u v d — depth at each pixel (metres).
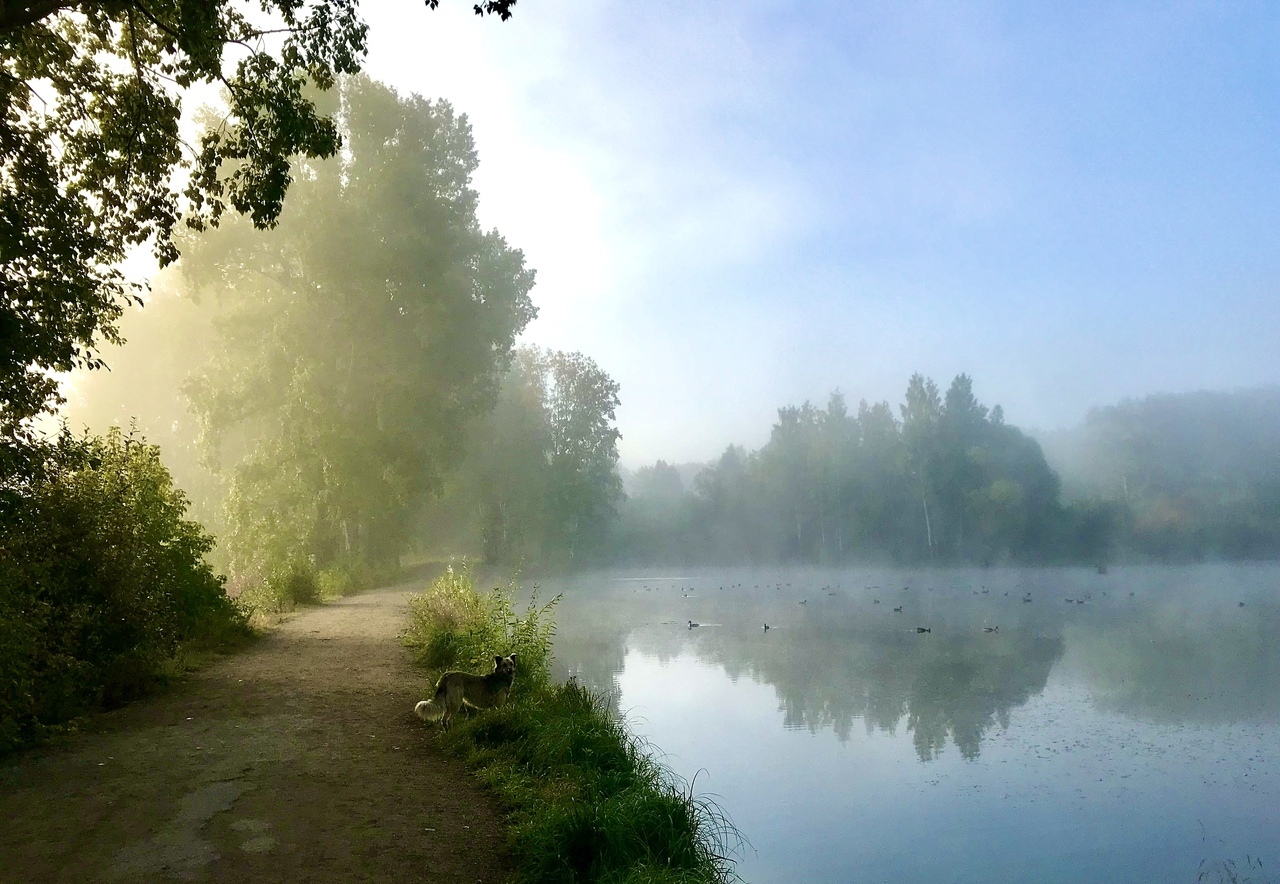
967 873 8.80
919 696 18.45
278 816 6.23
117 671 10.11
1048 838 9.88
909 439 91.00
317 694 10.95
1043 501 87.12
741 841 9.73
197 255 37.78
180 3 11.22
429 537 70.56
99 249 11.52
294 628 18.61
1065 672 21.56
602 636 28.83
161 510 12.59
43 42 11.45
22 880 4.87
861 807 10.91
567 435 74.31
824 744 14.19
